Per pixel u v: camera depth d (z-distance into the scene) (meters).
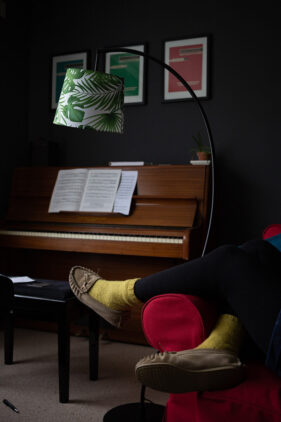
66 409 1.90
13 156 3.71
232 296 1.25
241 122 3.29
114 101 1.86
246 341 1.41
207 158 3.13
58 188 3.20
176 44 3.46
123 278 3.02
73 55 3.74
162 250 2.66
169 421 1.32
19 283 2.11
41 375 2.30
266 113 3.23
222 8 3.35
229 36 3.33
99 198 3.04
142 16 3.57
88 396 2.05
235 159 3.31
